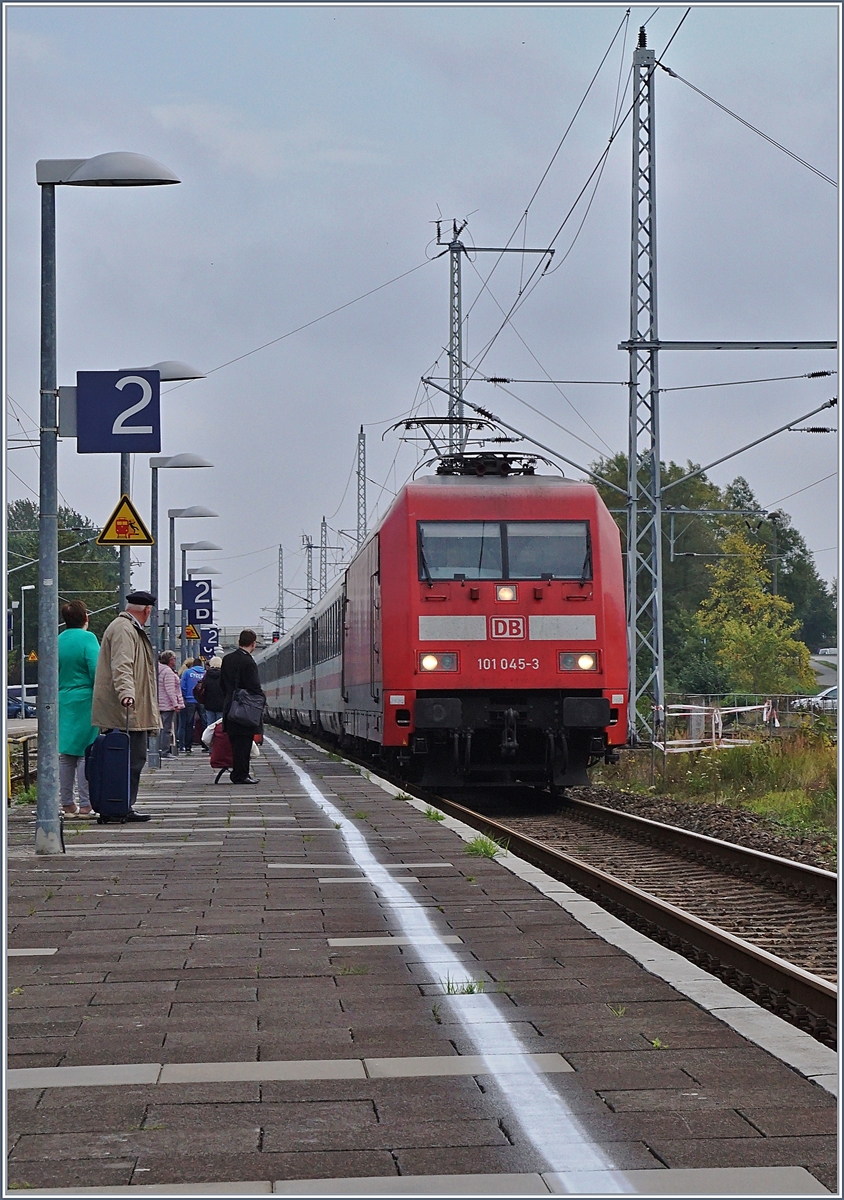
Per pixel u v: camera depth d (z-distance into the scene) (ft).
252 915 28.68
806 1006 23.98
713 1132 15.06
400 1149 14.67
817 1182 13.69
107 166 40.06
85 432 39.83
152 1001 21.30
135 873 34.81
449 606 59.93
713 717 104.42
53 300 39.96
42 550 38.88
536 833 55.67
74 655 49.34
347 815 50.37
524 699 60.75
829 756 77.36
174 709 84.53
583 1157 14.38
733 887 41.14
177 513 129.29
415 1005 20.94
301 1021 20.02
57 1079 17.16
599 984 22.16
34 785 63.62
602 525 61.41
